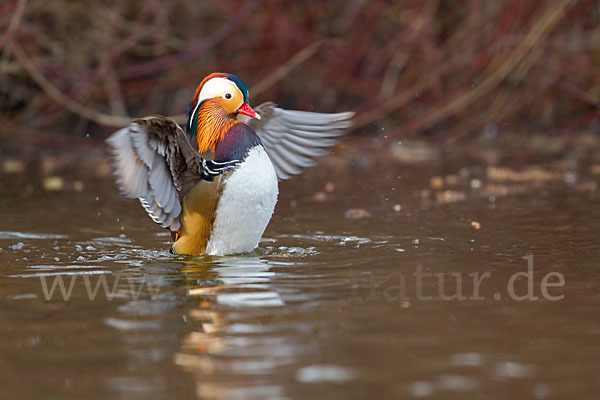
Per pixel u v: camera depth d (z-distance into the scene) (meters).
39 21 21.47
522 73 21.56
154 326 6.74
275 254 9.75
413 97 21.41
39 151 21.41
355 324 6.71
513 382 5.46
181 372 5.68
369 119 21.03
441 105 20.95
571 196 13.70
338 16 23.42
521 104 22.33
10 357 6.07
